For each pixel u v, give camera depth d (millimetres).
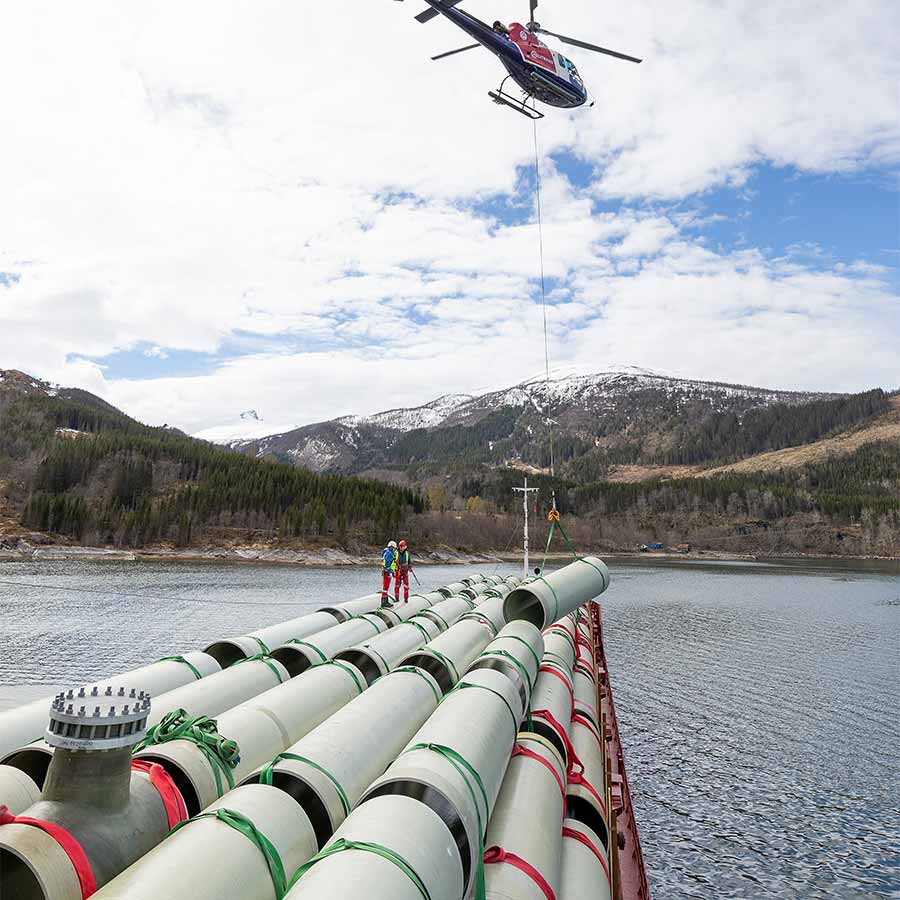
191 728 6625
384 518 151500
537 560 158000
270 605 60938
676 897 16391
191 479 167875
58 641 41156
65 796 4871
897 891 16672
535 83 24016
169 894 4031
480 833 5836
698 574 122000
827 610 68312
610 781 11141
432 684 9266
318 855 4633
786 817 20438
